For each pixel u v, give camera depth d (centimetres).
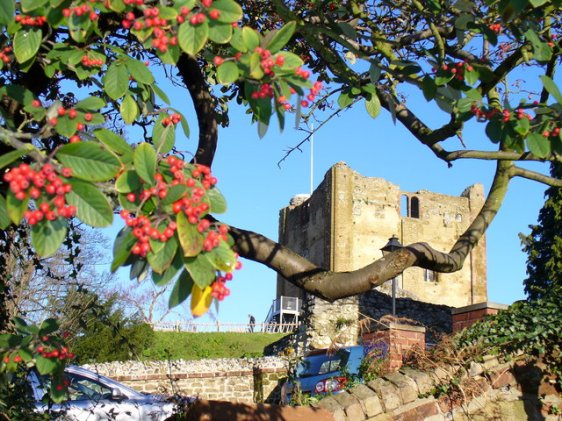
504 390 719
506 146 408
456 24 488
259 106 357
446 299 5006
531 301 801
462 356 720
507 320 754
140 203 296
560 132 398
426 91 469
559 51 558
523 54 511
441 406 689
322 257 5003
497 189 569
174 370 1670
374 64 471
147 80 386
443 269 504
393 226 5041
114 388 962
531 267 2492
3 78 521
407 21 687
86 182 283
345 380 938
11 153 281
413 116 538
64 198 282
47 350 375
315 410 596
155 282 287
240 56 342
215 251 286
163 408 963
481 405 704
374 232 4981
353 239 4912
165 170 309
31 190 276
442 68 464
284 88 345
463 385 699
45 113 372
